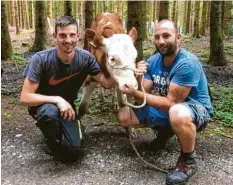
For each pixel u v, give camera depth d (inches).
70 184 130.0
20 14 1007.0
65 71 140.9
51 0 992.9
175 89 129.8
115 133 175.3
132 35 155.5
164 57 135.6
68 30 132.3
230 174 138.5
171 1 987.9
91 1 368.2
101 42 143.5
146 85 143.2
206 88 138.6
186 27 920.3
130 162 145.9
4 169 140.8
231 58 440.8
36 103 138.5
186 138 127.1
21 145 161.8
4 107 217.5
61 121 140.4
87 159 148.3
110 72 142.3
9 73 319.9
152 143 156.5
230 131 181.8
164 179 133.6
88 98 181.9
